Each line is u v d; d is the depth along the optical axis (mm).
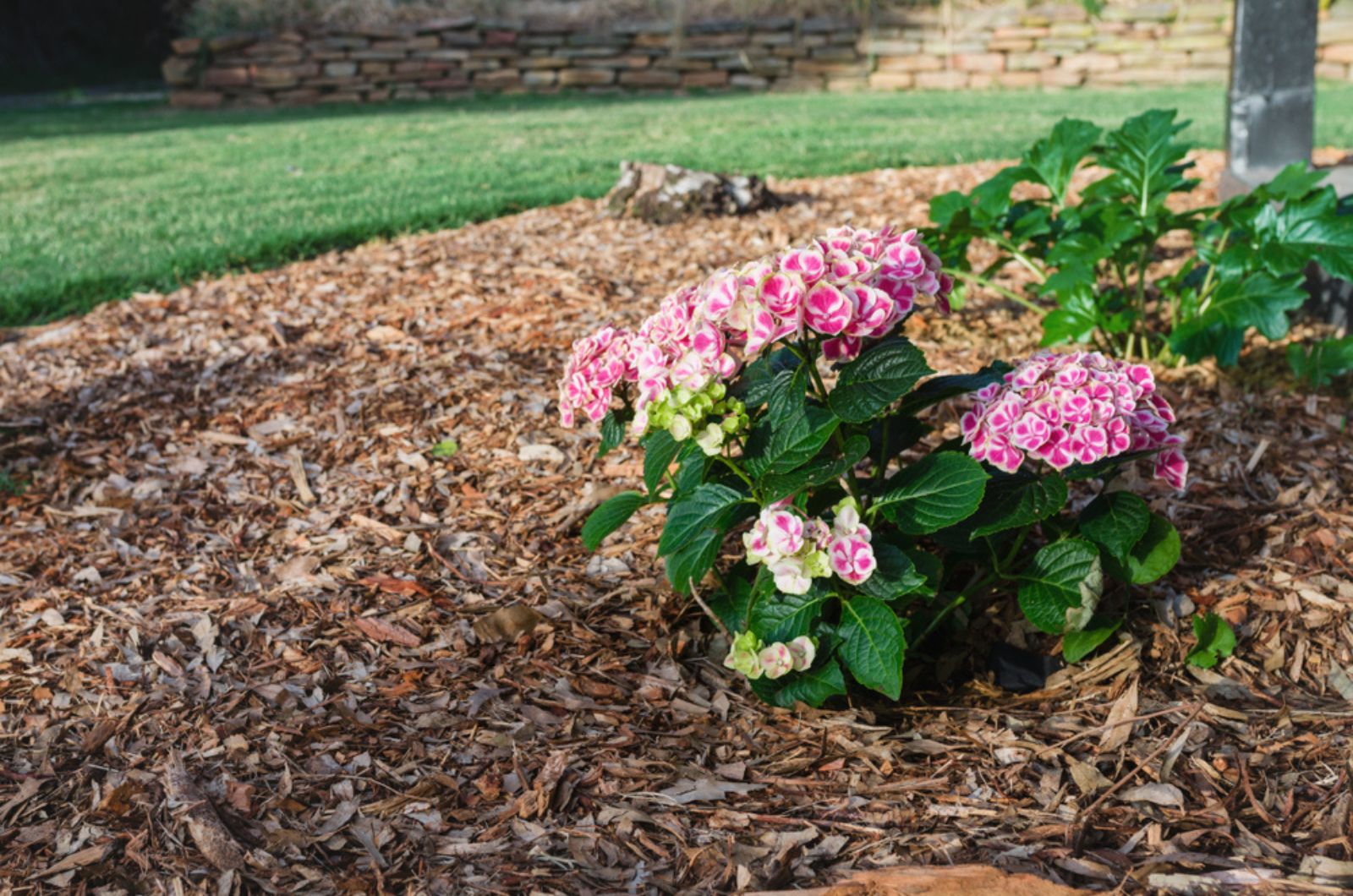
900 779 2174
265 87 14570
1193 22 13742
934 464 2244
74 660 2676
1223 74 13727
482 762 2273
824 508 2447
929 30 14305
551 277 5148
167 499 3486
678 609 2771
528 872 1971
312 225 6223
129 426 3969
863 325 2062
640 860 1995
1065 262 3773
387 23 14750
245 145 10234
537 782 2195
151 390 4238
